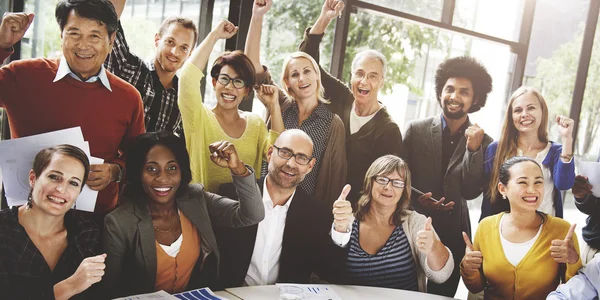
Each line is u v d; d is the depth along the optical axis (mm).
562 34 3844
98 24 2178
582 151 4078
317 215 2961
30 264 2041
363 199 3111
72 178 2086
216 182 2730
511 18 3703
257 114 2865
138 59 2490
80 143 2146
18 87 2170
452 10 3469
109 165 2289
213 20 2727
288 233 2871
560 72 3885
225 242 2691
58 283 2037
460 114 3402
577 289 2496
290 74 2957
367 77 3164
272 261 2838
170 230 2412
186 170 2445
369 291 2582
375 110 3213
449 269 3035
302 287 2490
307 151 2861
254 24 2797
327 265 2988
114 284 2273
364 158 3172
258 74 2838
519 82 3711
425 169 3359
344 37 3117
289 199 2871
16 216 2037
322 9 2998
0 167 2045
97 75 2264
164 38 2543
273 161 2836
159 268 2361
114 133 2338
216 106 2744
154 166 2354
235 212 2660
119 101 2336
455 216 3436
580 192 3553
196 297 2199
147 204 2350
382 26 3312
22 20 2164
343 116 3119
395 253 3066
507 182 3180
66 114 2227
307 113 3020
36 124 2195
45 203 2047
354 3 3133
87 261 2041
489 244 3143
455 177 3412
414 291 2885
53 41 2400
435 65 3484
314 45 3018
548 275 3047
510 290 3088
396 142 3264
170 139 2406
